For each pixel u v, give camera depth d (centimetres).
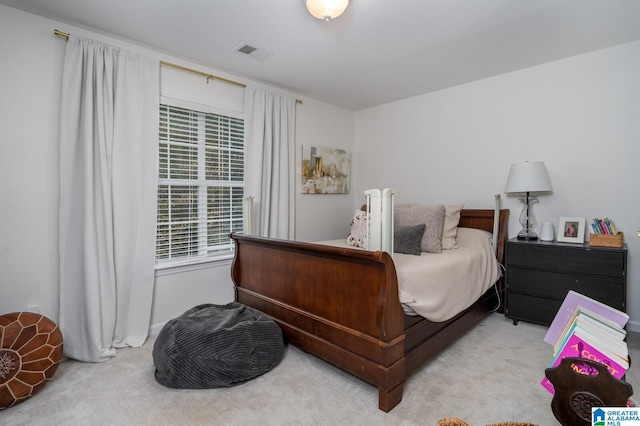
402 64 299
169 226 285
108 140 240
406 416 166
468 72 320
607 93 273
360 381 200
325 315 203
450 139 365
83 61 231
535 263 275
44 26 220
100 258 235
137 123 254
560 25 233
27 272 218
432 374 207
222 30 237
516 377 203
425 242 281
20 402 179
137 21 225
